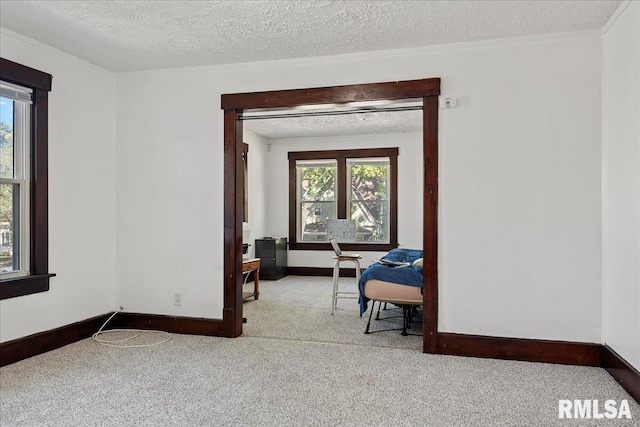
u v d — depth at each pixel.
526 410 2.34
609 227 2.93
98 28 3.00
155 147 3.94
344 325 4.20
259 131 7.03
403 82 3.39
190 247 3.85
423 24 2.93
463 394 2.54
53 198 3.41
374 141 7.40
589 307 3.07
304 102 3.59
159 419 2.23
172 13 2.76
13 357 3.05
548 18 2.84
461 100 3.29
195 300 3.84
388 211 7.46
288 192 7.76
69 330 3.52
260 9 2.70
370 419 2.24
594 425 2.17
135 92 3.98
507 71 3.21
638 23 2.44
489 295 3.25
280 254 7.30
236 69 3.75
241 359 3.15
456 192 3.30
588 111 3.07
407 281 3.78
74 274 3.60
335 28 2.99
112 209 4.02
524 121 3.18
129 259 4.01
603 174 3.03
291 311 4.81
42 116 3.28
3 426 2.15
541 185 3.15
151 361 3.10
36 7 2.68
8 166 3.14
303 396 2.51
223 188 3.77
